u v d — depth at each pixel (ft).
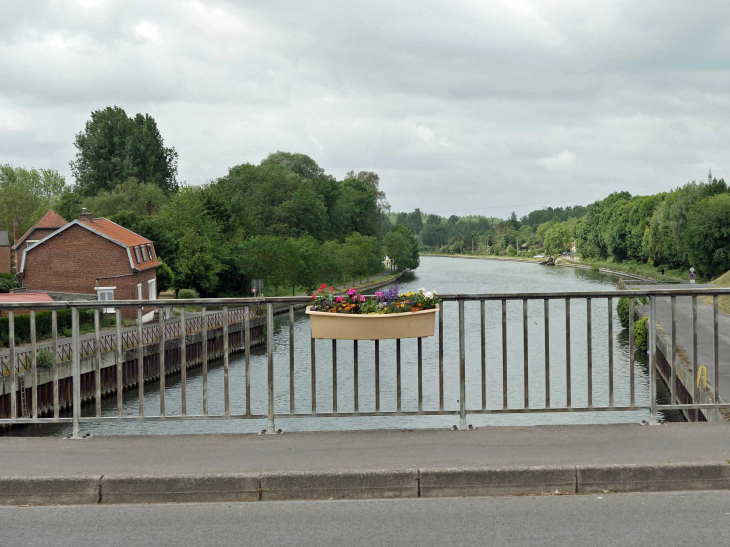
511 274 426.92
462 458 19.83
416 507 17.38
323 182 373.40
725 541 14.88
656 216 359.87
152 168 330.13
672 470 18.83
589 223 535.60
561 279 366.43
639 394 90.38
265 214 322.34
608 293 23.72
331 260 287.48
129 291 149.48
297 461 19.84
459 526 15.97
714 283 238.48
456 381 99.60
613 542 14.89
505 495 18.62
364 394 93.76
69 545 15.26
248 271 228.43
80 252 149.59
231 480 18.61
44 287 150.71
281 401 91.56
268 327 23.47
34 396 23.45
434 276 414.00
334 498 18.57
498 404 83.71
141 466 19.63
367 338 22.80
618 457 19.66
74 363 23.24
